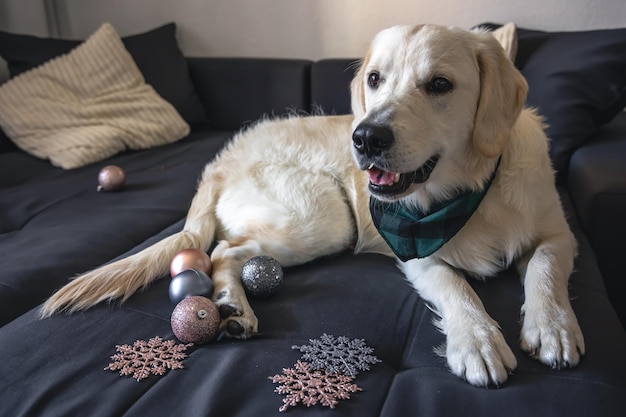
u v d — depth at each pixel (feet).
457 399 3.37
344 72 9.84
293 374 3.65
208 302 4.20
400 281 5.13
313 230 5.57
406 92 4.55
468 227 5.06
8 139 9.52
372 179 4.60
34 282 5.02
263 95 10.78
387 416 3.28
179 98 10.78
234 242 5.53
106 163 8.92
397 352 4.05
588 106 7.03
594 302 4.37
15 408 3.46
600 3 8.79
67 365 3.84
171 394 3.52
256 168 6.19
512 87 4.87
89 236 5.93
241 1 11.35
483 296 4.71
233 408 3.38
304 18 10.96
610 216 5.57
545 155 5.34
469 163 4.96
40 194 7.33
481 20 9.62
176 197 7.28
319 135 6.32
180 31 12.18
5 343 4.11
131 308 4.66
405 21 10.16
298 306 4.62
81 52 9.96
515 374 3.61
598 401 3.27
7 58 10.07
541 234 5.09
